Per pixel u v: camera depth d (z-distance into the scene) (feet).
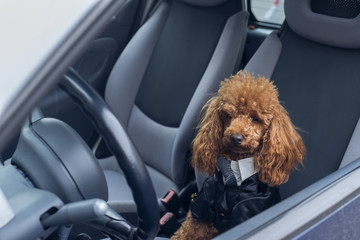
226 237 2.90
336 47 5.67
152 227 3.03
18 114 2.13
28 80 2.16
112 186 6.72
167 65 7.41
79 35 2.30
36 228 2.67
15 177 3.17
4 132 2.09
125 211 6.22
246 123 4.67
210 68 6.67
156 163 7.30
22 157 3.31
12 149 6.34
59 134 3.31
